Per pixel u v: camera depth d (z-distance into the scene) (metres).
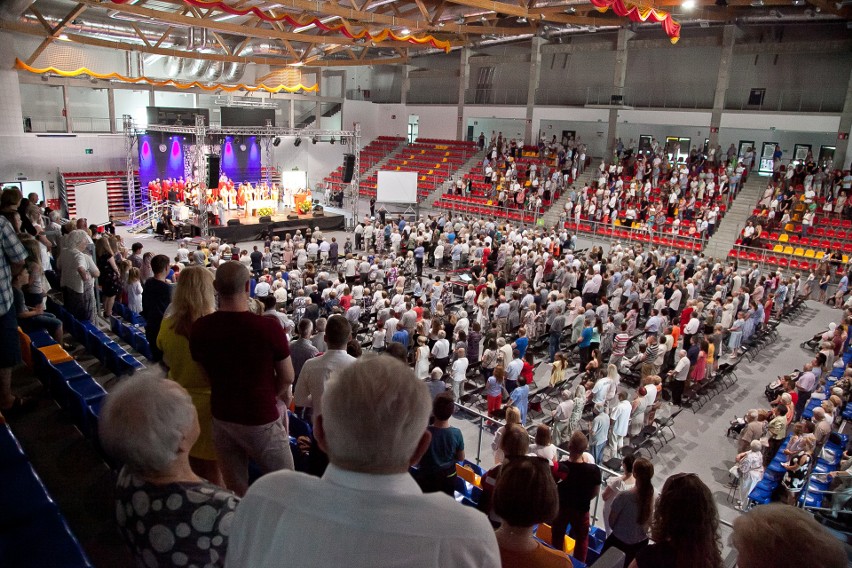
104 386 7.46
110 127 31.14
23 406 6.15
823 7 23.00
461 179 34.78
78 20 25.81
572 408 11.23
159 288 5.72
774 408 11.60
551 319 16.39
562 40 35.28
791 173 27.09
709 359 14.44
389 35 24.69
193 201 27.91
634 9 16.84
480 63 37.66
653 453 12.00
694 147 33.09
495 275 23.36
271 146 39.19
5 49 26.23
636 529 4.69
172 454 2.03
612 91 32.06
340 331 4.60
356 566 1.30
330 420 1.42
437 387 9.64
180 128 26.08
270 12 24.39
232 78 33.16
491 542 1.38
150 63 32.28
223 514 2.04
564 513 5.66
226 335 2.93
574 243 26.06
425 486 4.98
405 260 23.62
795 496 9.51
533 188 32.38
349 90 46.12
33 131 30.05
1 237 5.51
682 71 32.47
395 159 40.84
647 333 16.55
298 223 30.11
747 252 24.70
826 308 21.30
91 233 16.08
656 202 28.08
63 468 5.13
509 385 13.16
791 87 29.31
